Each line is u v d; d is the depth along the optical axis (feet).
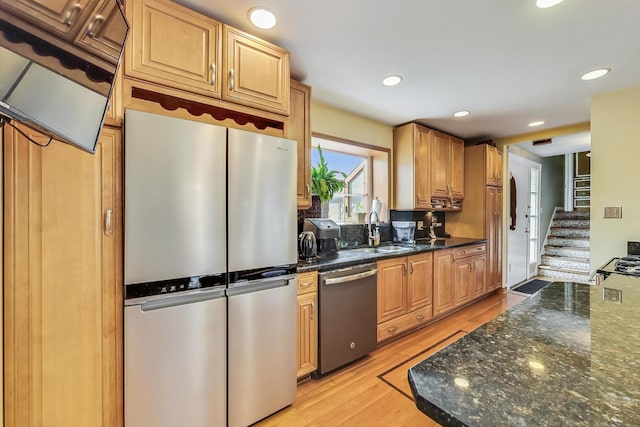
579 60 6.49
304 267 6.44
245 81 5.41
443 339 8.94
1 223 3.43
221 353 4.86
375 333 7.86
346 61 6.60
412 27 5.37
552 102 8.93
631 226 7.70
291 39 5.77
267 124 6.43
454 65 6.75
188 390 4.54
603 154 8.16
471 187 12.88
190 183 4.53
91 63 2.96
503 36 5.62
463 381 1.96
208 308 4.72
